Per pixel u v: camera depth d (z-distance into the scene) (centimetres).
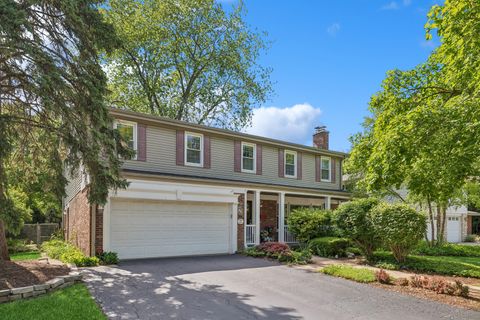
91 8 1016
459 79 787
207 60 2705
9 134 927
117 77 2628
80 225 1455
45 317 596
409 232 1191
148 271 1078
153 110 2744
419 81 909
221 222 1600
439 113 750
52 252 1344
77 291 783
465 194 2130
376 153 812
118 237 1308
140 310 680
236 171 1894
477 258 1642
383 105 922
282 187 1881
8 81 968
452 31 750
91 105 966
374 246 1339
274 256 1388
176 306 714
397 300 796
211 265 1222
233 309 707
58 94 917
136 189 1331
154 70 2639
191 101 2798
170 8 2516
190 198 1477
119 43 1079
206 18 2636
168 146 1652
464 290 820
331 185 2384
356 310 720
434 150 789
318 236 1639
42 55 857
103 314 643
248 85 2788
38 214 2886
